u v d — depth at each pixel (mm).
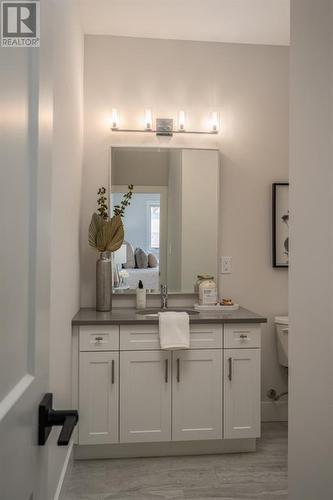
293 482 1492
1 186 554
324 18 1313
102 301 3012
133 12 2934
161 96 3320
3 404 575
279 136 3420
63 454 2264
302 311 1442
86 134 3252
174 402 2686
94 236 3053
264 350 3391
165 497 2232
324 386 1293
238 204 3391
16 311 634
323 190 1310
